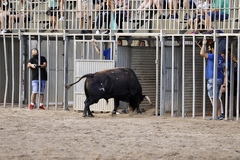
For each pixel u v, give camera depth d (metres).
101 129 44.94
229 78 53.22
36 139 40.81
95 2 55.62
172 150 37.47
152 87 56.56
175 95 55.03
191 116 53.94
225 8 51.03
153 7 53.50
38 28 57.59
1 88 63.34
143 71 56.34
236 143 40.12
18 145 38.81
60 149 37.59
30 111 55.81
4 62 63.19
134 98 52.66
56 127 45.72
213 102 51.75
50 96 62.75
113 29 54.97
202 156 36.12
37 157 35.47
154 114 54.59
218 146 39.00
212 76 51.91
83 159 35.03
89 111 51.81
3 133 43.06
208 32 52.56
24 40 61.25
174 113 55.09
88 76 51.50
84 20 56.09
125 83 51.75
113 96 51.88
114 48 54.69
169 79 54.97
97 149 37.66
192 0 51.91
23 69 60.62
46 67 57.84
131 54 56.06
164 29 53.16
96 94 51.31
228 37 51.44
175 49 54.84
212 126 47.12
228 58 52.94
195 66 55.75
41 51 62.59
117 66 55.06
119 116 52.50
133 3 54.62
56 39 56.94
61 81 63.00
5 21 58.62
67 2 57.94
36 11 57.84
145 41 60.47
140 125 47.03
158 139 41.12
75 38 56.25
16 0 58.31
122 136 42.06
